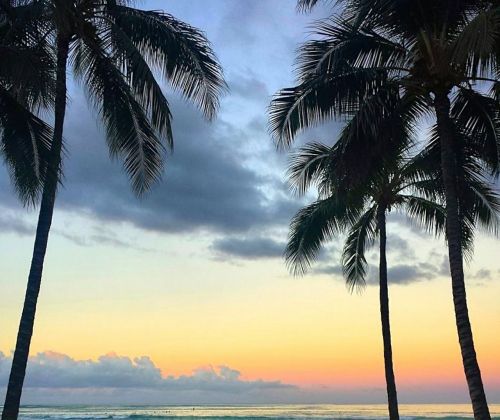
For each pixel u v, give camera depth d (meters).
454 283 11.87
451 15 12.62
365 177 13.41
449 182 12.34
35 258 12.88
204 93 14.96
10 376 12.23
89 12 14.07
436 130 14.42
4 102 13.60
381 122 13.05
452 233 12.12
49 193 12.98
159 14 14.71
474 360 11.38
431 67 12.52
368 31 13.47
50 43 13.75
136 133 14.85
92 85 14.58
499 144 13.90
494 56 12.39
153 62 14.89
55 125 13.44
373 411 112.19
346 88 12.94
